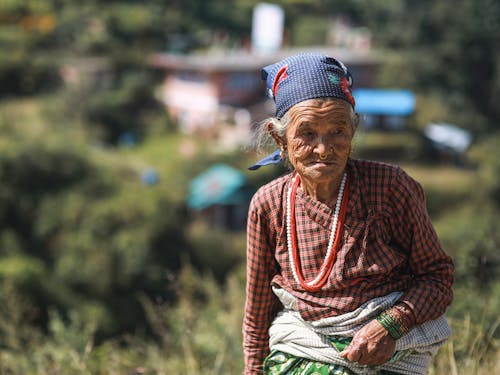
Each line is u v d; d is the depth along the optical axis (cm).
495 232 557
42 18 5238
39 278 1798
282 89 198
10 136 2495
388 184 201
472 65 4444
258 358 228
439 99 4353
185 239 2358
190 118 4228
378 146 3844
